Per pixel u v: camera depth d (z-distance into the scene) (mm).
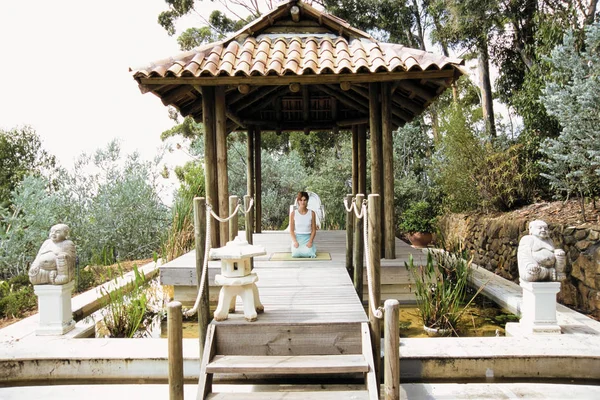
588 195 6543
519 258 4094
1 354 3586
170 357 2621
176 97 5148
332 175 11961
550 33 7449
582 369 3439
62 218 8312
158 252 9266
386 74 4484
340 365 2846
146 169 9992
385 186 5227
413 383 3371
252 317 3129
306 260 5410
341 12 13414
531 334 3900
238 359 2980
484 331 4480
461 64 4344
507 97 10055
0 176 10797
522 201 8273
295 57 4812
